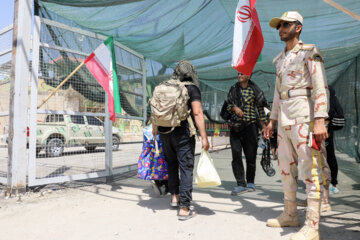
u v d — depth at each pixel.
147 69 6.60
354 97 6.97
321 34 4.51
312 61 1.89
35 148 3.52
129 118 4.98
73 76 4.00
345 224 2.22
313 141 1.88
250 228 2.20
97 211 2.73
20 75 3.35
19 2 3.38
